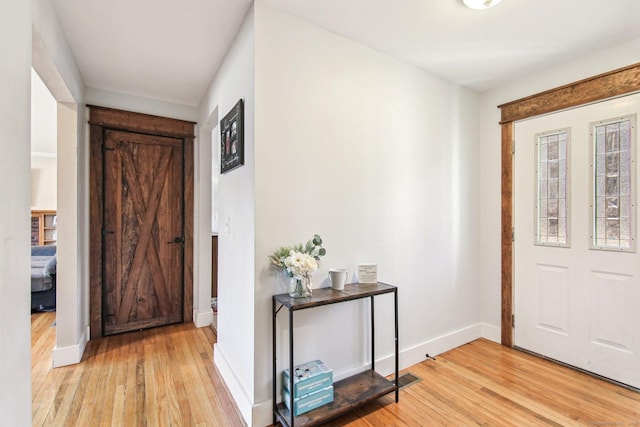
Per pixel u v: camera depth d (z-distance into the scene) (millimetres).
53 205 6492
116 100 2988
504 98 2805
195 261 3398
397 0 1719
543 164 2559
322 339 1987
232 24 1943
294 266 1648
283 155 1824
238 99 1993
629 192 2121
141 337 2977
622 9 1777
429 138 2568
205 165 3408
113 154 3014
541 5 1745
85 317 2840
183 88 2910
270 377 1784
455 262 2766
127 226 3100
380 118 2258
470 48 2217
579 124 2348
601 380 2203
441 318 2656
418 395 2023
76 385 2119
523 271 2680
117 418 1785
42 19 1570
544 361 2488
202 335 3035
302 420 1634
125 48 2215
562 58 2352
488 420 1782
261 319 1757
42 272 3902
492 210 2891
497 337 2850
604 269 2230
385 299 2301
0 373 1068
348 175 2098
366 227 2188
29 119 1350
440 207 2646
